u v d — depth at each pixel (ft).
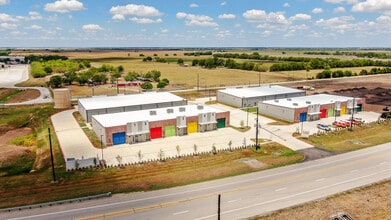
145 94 357.20
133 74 584.40
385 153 201.57
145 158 195.00
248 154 201.57
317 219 123.85
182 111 269.03
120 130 223.30
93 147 216.95
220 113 265.75
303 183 157.07
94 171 174.50
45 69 653.71
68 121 289.12
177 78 615.16
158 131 238.89
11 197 142.72
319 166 179.83
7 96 431.43
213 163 185.98
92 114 280.31
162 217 126.00
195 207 133.80
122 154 202.80
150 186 154.71
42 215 127.54
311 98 336.29
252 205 135.44
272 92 379.35
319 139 233.35
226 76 651.66
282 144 222.07
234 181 160.15
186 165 183.01
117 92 442.91
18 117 317.01
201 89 477.36
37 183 158.92
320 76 617.62
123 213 129.08
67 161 176.35
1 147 230.48
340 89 477.77
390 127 266.36
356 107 325.62
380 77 633.20
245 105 350.64
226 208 133.08
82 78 518.78
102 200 140.56
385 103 371.56
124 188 152.56
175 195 144.97
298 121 286.05
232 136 243.60
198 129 256.11
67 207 134.10
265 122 286.87
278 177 164.55
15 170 185.88
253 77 634.84
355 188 150.92
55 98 344.90
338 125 268.82
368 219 124.16
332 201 138.31
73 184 157.38
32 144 238.89
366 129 260.01
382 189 149.89
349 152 204.23
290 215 126.93
